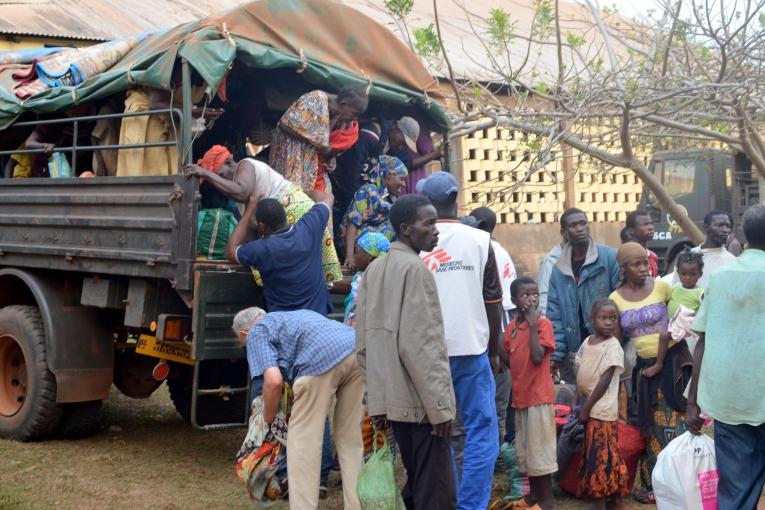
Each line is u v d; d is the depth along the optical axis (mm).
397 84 6902
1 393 6918
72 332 6523
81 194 6223
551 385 5086
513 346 5094
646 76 7270
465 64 11914
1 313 6797
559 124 7531
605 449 5066
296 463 4625
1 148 7426
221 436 7168
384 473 4266
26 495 5355
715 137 7363
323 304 5613
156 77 5703
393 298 4117
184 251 5453
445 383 4043
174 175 5555
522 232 13023
